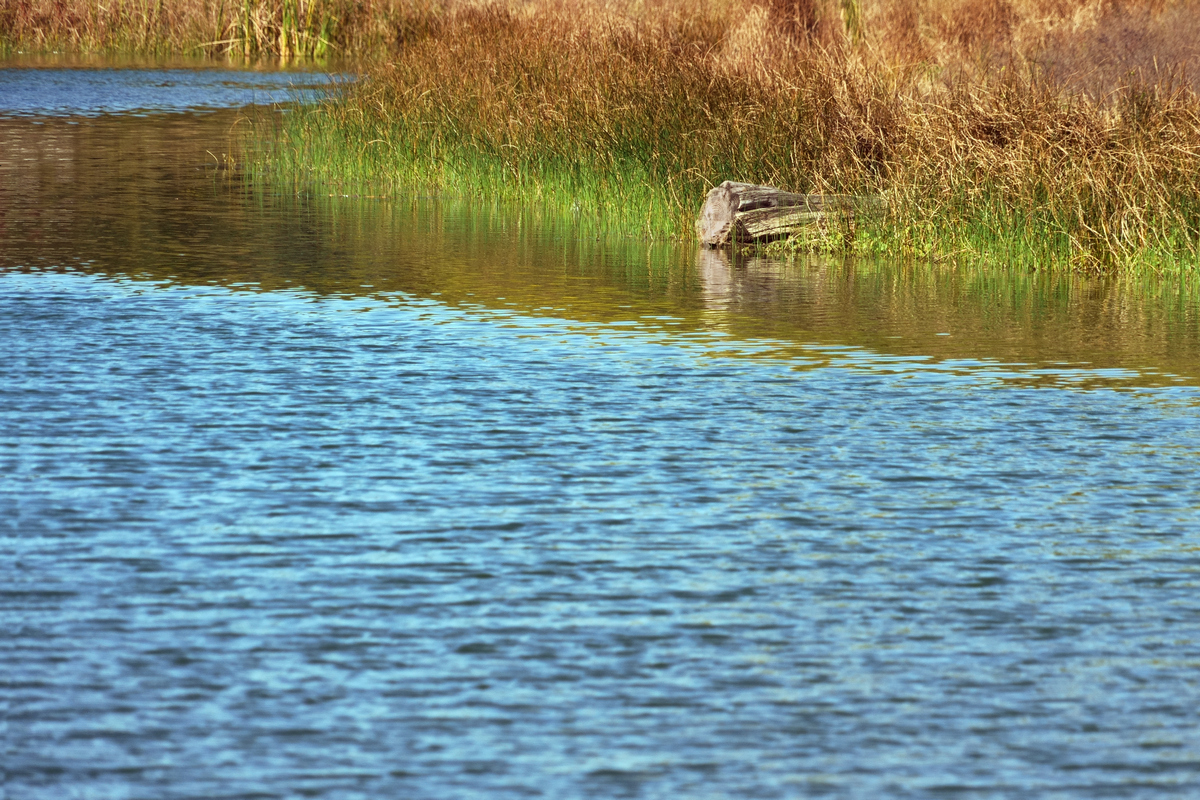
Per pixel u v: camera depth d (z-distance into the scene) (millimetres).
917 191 71312
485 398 42844
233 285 60469
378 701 23516
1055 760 21984
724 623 26719
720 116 79812
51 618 26531
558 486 34594
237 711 23141
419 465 36125
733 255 71438
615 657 25234
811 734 22656
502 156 88750
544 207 86500
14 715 22922
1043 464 37062
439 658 25078
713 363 47812
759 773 21469
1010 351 50125
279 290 59531
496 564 29453
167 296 57812
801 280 64250
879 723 23031
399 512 32562
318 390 43438
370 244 72062
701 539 31125
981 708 23594
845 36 98562
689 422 40594
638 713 23234
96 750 21922
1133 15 95438
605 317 55156
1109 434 40000
